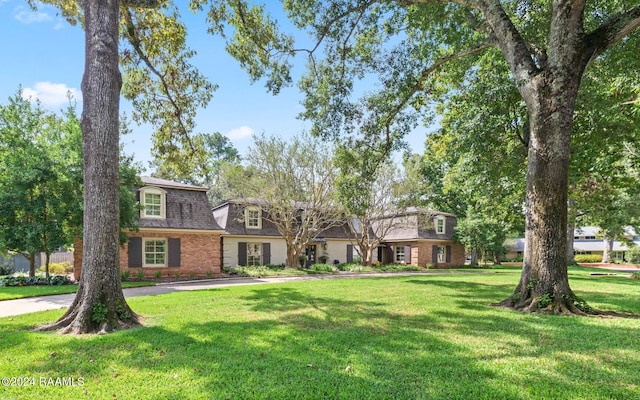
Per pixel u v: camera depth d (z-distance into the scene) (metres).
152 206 18.72
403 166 25.03
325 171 21.73
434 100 13.48
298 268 22.86
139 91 12.68
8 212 13.79
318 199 21.98
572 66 7.38
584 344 4.91
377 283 14.01
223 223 23.39
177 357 4.46
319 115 11.73
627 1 9.07
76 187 14.76
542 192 7.57
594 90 10.58
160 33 11.71
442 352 4.55
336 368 4.00
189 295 10.61
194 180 33.53
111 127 6.73
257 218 24.23
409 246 28.91
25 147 14.80
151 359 4.39
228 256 23.16
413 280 15.43
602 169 11.95
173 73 12.55
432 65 11.16
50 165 14.29
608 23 7.36
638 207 20.42
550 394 3.32
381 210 25.02
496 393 3.34
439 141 16.05
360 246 26.02
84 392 3.44
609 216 21.14
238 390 3.43
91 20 6.77
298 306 8.23
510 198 17.31
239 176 21.69
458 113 14.04
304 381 3.64
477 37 11.38
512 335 5.39
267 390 3.43
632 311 7.41
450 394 3.32
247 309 7.90
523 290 7.74
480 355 4.44
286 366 4.08
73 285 14.62
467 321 6.39
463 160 14.40
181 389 3.48
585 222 26.45
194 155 13.78
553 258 7.43
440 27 11.20
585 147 11.24
